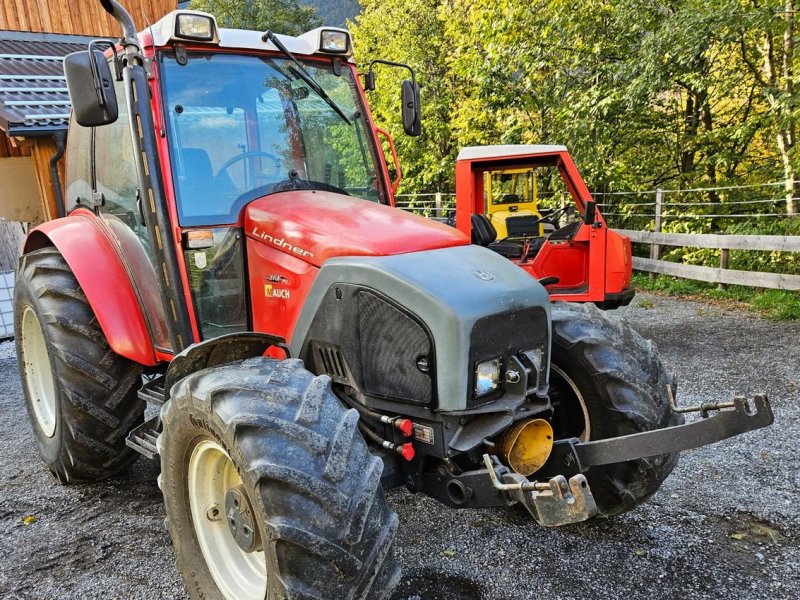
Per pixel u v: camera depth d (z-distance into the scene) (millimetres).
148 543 3006
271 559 1933
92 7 11633
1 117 7844
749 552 2742
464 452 2287
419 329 2250
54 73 9859
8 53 10203
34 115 8117
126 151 3123
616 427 2771
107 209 3455
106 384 3318
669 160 12461
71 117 3967
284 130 3115
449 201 16750
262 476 1917
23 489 3641
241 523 2232
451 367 2207
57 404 3361
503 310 2295
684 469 3533
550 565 2715
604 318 3006
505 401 2332
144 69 2770
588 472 2883
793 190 9211
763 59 10789
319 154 3230
